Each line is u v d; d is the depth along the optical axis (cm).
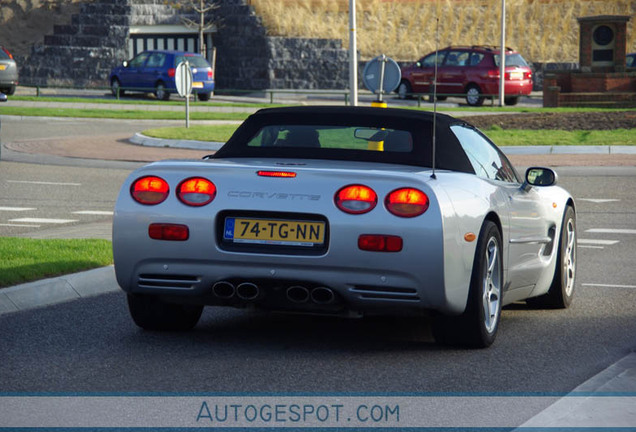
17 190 1991
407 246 730
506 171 937
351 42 2680
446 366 753
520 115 3919
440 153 827
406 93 5072
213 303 788
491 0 6394
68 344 809
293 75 5672
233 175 763
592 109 4438
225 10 5788
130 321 905
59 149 2873
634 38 6278
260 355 779
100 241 1253
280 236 750
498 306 828
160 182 777
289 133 861
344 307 763
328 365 750
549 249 969
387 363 759
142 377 708
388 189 739
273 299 768
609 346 830
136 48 5847
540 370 745
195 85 4928
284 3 6022
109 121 3900
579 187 2127
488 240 800
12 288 965
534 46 6241
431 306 747
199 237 759
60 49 5738
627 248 1410
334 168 763
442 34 6253
